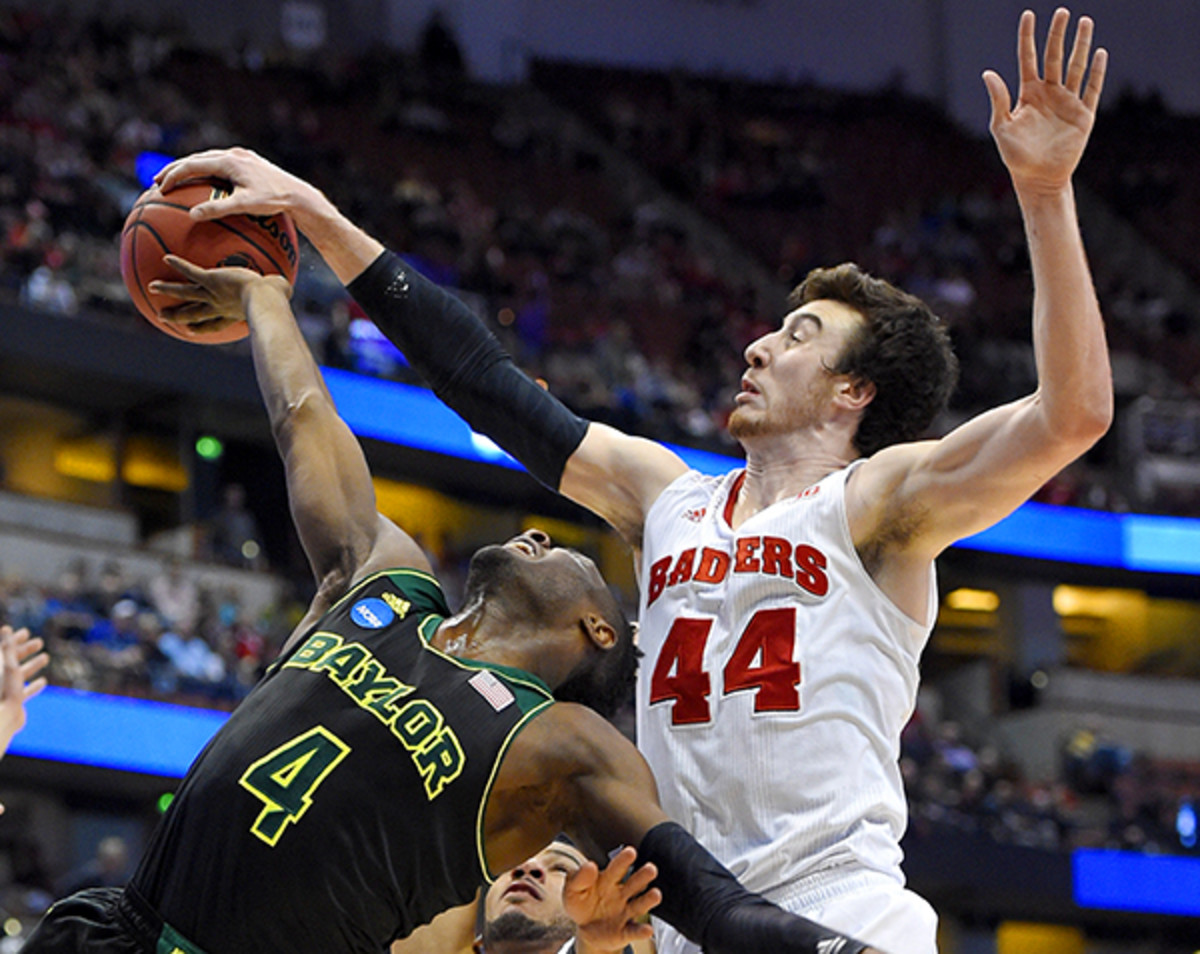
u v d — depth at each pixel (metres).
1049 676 21.02
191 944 2.48
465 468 18.77
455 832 2.52
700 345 21.81
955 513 2.70
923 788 17.42
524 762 2.54
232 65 23.44
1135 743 21.02
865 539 2.79
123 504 17.75
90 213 17.81
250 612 16.53
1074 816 18.66
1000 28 28.72
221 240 3.14
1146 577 22.08
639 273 22.98
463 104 25.17
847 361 2.97
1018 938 19.02
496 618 2.74
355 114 23.84
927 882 16.97
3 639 3.24
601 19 27.94
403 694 2.59
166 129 20.44
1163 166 27.92
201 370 17.34
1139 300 25.28
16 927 11.20
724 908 2.29
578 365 20.06
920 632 2.82
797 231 25.61
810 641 2.74
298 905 2.47
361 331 18.03
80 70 20.62
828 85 28.52
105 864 11.90
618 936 2.41
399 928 2.57
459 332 3.29
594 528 20.53
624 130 26.39
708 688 2.78
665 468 3.16
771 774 2.69
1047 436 2.56
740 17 28.48
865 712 2.73
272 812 2.50
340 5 25.95
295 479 2.91
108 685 13.73
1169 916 18.84
